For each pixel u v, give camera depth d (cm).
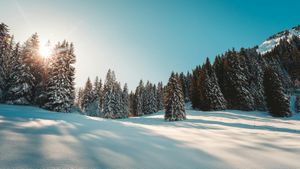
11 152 470
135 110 7862
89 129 1022
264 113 4181
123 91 6756
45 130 813
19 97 3158
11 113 1509
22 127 818
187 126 2259
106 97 5428
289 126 2481
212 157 588
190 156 596
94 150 571
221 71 5994
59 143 607
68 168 411
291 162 536
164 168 473
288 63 7844
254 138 999
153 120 3456
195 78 5612
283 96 3831
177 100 3294
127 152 589
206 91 4775
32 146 540
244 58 5912
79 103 8631
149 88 7531
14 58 3738
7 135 630
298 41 9494
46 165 415
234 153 640
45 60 3688
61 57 3331
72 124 1162
